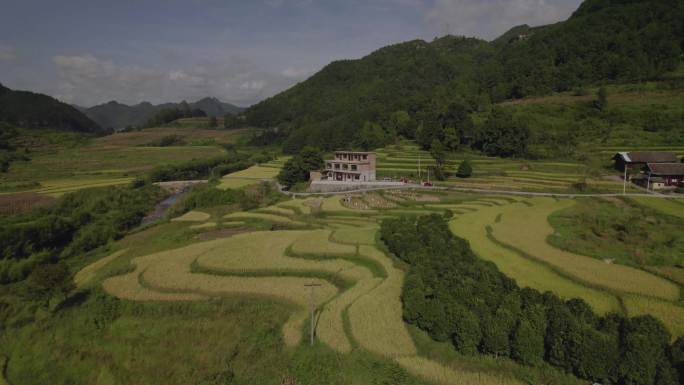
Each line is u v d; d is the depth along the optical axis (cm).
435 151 10769
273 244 5175
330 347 2712
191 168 14238
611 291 3266
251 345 2941
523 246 4459
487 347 2497
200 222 7219
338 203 7994
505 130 12031
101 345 3216
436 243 4109
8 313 3966
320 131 18900
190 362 2861
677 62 15212
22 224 6203
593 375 2186
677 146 10175
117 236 6800
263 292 3778
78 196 8881
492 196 7994
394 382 2333
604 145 10994
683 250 4300
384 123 16900
